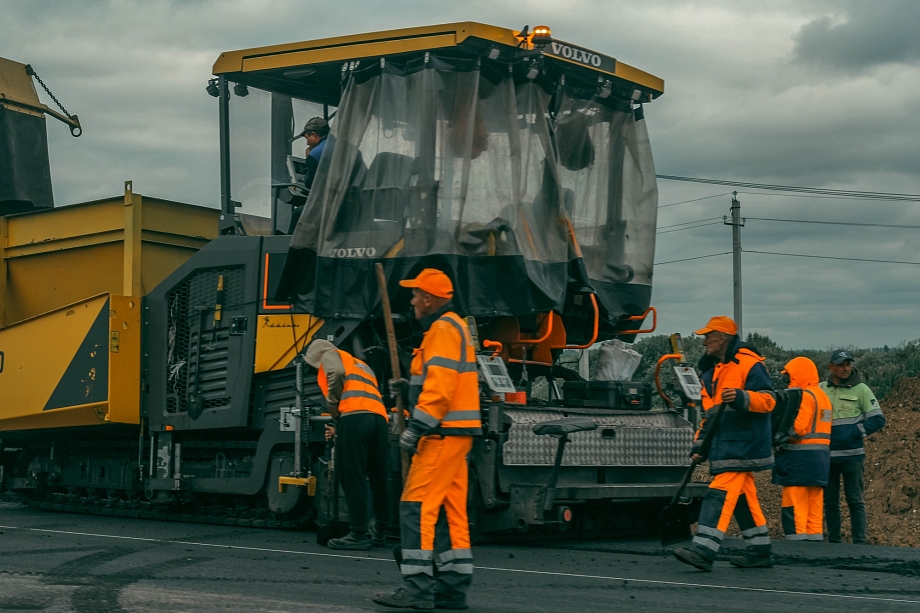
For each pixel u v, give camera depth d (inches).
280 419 356.2
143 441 413.7
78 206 459.8
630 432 349.1
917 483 527.8
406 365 335.6
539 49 329.4
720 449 276.2
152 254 443.8
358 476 310.7
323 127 374.9
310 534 363.6
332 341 340.5
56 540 338.3
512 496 317.4
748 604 221.3
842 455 382.0
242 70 371.9
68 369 418.3
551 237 335.9
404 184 325.7
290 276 344.5
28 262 477.4
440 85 327.9
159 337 403.5
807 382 358.3
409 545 213.2
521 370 350.3
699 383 374.6
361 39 342.6
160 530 376.2
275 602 219.1
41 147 501.4
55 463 465.4
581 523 350.9
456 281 317.4
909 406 619.5
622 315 370.3
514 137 329.7
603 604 221.6
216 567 274.5
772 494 544.7
